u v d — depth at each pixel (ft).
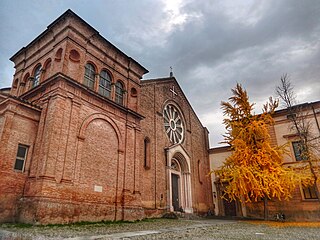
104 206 48.60
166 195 74.33
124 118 61.26
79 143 46.73
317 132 78.84
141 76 73.77
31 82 57.26
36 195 38.27
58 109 44.37
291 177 64.90
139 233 32.60
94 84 56.24
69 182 42.63
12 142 42.14
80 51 53.21
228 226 49.26
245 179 67.46
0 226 34.78
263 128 73.00
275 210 81.71
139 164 64.54
